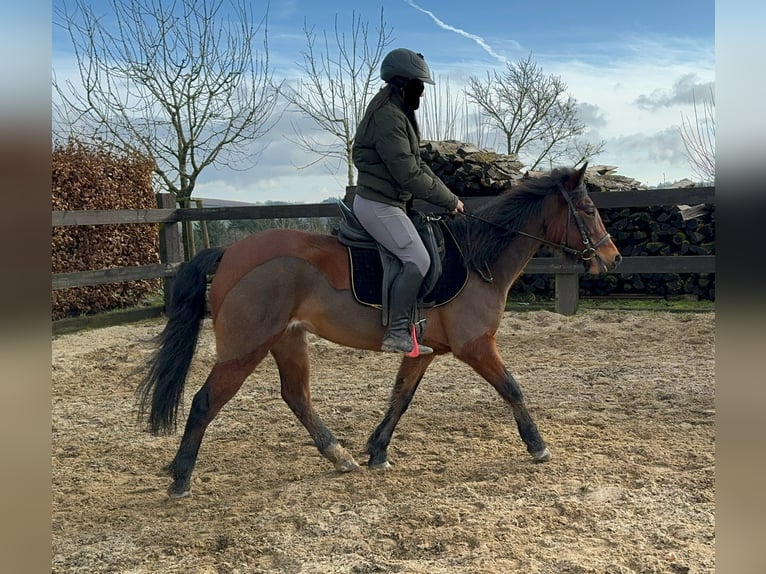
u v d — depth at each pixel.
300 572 2.89
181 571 2.94
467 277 4.13
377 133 3.82
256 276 3.85
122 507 3.74
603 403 5.55
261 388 6.45
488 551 2.99
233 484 4.07
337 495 3.79
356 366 7.31
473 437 4.85
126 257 10.72
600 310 9.37
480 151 10.73
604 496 3.60
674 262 8.73
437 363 7.25
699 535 3.11
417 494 3.77
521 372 6.70
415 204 9.77
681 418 5.08
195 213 10.52
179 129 13.48
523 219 4.28
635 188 10.52
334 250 4.02
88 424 5.41
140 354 7.92
